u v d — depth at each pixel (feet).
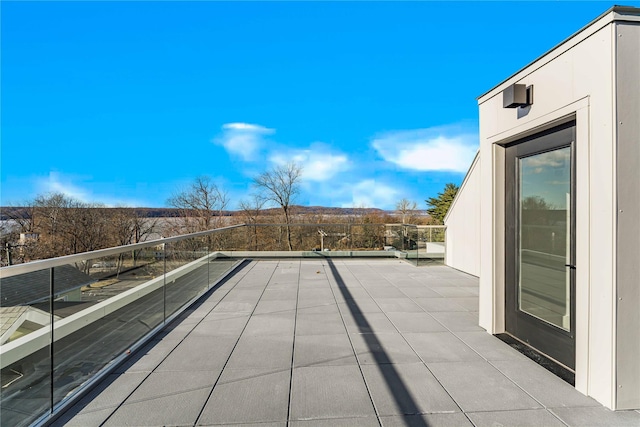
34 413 5.69
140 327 9.62
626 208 6.02
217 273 19.66
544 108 7.73
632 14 6.02
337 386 6.97
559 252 7.92
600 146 6.26
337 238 30.19
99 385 7.06
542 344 8.55
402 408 6.11
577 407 6.14
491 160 10.21
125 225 75.20
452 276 20.13
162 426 5.59
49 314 6.09
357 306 13.48
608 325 6.11
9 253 68.23
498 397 6.49
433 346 9.21
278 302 14.17
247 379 7.31
